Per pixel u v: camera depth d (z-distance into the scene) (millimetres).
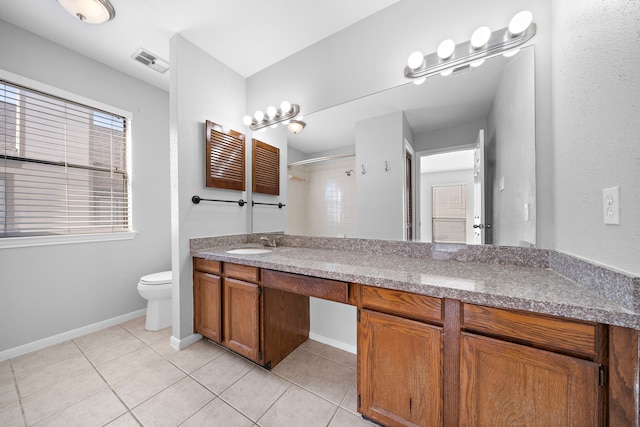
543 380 754
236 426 1126
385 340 1046
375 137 1665
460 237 1404
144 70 2234
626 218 672
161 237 2541
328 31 1784
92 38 1830
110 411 1204
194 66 1899
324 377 1486
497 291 831
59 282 1896
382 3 1547
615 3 712
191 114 1879
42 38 1812
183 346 1806
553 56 1123
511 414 802
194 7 1550
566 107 1004
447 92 1417
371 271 1154
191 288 1881
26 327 1742
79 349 1780
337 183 1838
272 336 1579
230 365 1599
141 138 2389
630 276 638
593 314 670
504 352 809
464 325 882
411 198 1549
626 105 675
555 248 1129
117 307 2229
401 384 1012
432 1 1424
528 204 1207
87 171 2066
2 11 1573
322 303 1907
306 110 1959
